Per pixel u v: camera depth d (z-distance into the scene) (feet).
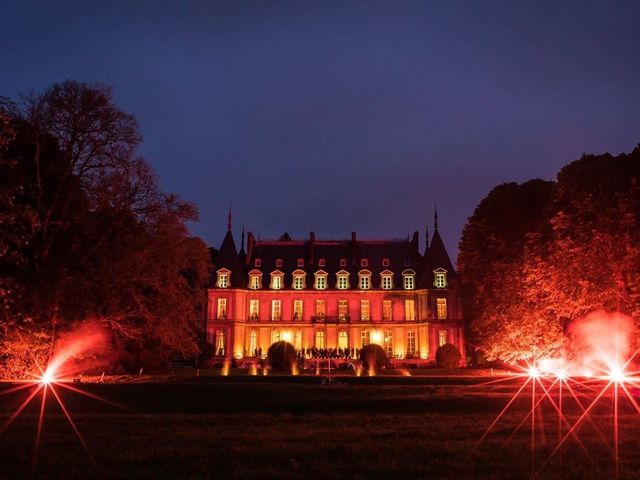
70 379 112.57
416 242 283.59
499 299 155.12
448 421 62.23
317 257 281.54
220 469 36.81
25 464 38.27
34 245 106.63
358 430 54.19
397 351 266.57
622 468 37.88
